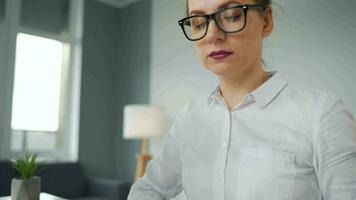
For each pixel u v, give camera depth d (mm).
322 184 609
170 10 3719
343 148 582
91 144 3998
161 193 855
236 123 729
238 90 749
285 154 648
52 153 3799
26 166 2051
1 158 3367
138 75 4043
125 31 4309
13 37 3520
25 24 3641
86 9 4059
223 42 643
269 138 677
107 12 4305
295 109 673
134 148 3949
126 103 4156
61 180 3498
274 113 695
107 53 4273
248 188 658
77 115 3904
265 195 640
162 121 3166
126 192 3480
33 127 3676
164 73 3713
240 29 627
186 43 3482
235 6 627
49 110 3832
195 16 667
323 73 2430
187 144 803
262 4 662
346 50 2322
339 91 2338
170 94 3617
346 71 2312
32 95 3689
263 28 693
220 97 780
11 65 3488
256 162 666
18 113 3559
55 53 3926
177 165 856
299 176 633
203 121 793
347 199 561
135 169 3914
